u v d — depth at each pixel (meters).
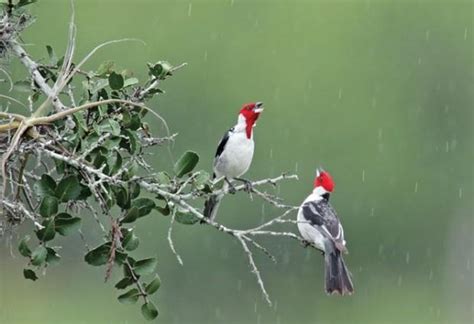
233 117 21.95
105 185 6.01
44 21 20.16
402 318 21.86
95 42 21.00
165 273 18.59
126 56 19.45
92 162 6.10
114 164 6.02
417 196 22.91
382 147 23.02
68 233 5.88
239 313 19.05
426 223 22.78
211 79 22.38
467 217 23.03
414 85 23.81
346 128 22.81
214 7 22.92
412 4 24.12
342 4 23.69
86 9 21.00
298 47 23.16
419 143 23.48
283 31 23.23
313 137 22.58
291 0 23.56
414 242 22.53
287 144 22.36
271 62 22.97
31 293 15.93
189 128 21.48
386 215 22.55
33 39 19.81
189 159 6.13
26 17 6.60
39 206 6.11
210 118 21.81
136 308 17.47
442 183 23.25
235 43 22.78
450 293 22.27
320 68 23.12
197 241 18.59
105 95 6.37
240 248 18.75
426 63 24.08
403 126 23.42
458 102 24.00
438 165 23.45
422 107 23.81
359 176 22.48
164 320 18.66
